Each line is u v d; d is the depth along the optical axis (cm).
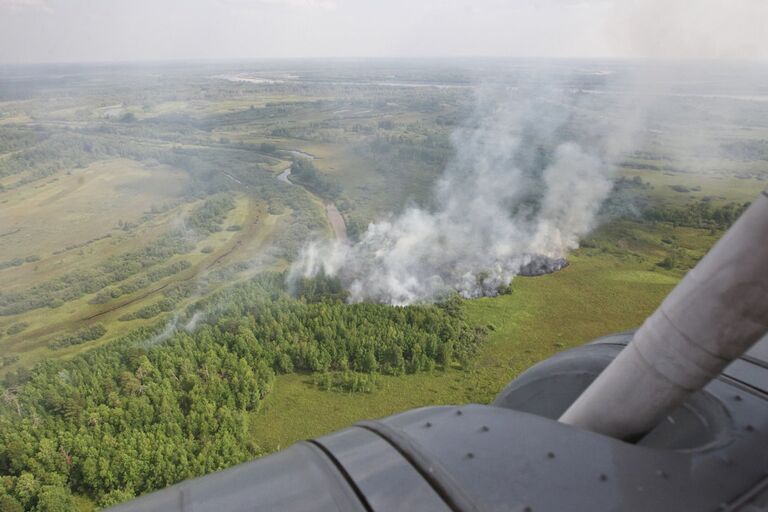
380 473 403
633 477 399
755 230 400
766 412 480
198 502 398
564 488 387
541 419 464
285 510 379
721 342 438
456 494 380
